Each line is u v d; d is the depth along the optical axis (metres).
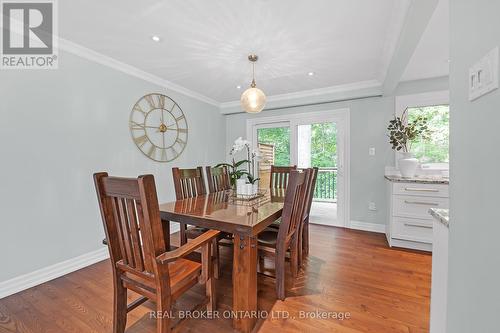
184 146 3.50
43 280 1.92
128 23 1.82
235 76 2.95
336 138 3.51
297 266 1.96
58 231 2.04
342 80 3.06
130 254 1.12
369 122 3.25
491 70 0.56
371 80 3.06
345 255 2.38
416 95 2.94
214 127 4.16
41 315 1.49
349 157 3.40
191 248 1.12
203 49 2.24
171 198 3.25
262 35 1.99
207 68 2.70
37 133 1.91
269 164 4.09
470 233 0.67
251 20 1.78
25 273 1.83
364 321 1.41
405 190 2.53
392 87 2.81
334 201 3.54
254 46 2.17
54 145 2.02
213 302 1.48
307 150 3.73
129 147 2.69
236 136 4.40
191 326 1.38
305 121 3.72
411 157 2.71
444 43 2.03
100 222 2.37
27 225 1.85
